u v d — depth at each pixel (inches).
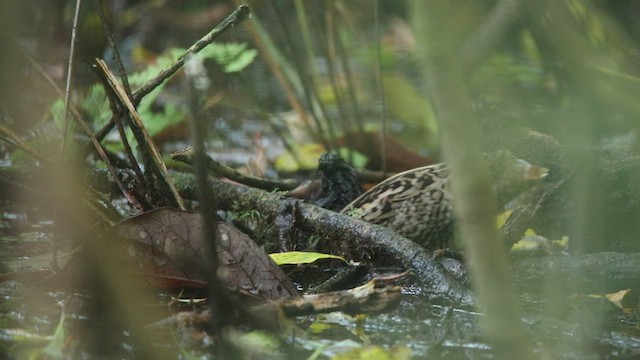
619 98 115.8
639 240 217.6
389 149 316.5
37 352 145.5
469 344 155.0
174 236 172.2
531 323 164.9
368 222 218.7
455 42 88.3
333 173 249.0
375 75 388.5
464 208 95.2
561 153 235.3
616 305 182.1
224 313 147.9
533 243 234.8
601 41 142.3
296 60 315.9
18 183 237.0
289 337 154.2
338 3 375.9
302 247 225.0
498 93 239.3
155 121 297.6
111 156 258.5
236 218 234.1
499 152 230.2
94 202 215.8
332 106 371.6
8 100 295.0
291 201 222.1
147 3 430.9
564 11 101.9
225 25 212.8
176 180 241.6
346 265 211.8
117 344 151.2
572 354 151.8
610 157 235.6
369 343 154.6
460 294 183.3
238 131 342.0
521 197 227.6
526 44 176.7
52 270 183.3
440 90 89.0
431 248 230.4
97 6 219.6
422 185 228.7
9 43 246.7
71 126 261.4
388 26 410.3
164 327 156.3
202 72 118.6
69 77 201.5
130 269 171.9
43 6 340.8
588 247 219.0
